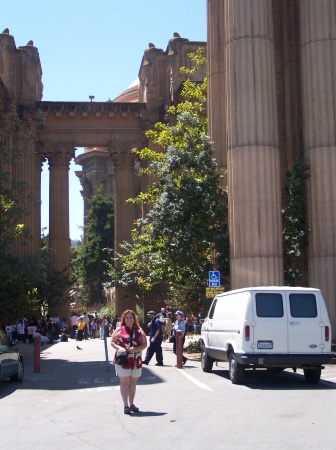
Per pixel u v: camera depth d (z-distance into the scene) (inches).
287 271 981.8
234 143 904.9
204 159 1060.5
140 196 1191.6
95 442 374.0
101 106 2048.5
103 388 642.8
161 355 870.4
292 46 1140.5
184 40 1959.9
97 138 2060.8
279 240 895.7
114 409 493.7
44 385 694.5
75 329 1876.2
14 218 1023.6
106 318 1902.1
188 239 1024.9
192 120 1177.4
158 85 2027.6
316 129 925.2
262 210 885.2
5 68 1833.2
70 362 996.6
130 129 2066.9
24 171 1815.9
